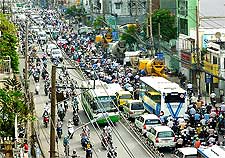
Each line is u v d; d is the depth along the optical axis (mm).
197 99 59531
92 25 124062
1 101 40875
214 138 45469
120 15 114000
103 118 53375
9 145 37906
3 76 53219
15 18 126875
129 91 62625
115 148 45812
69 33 119188
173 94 54281
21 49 84688
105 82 64750
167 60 81188
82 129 50625
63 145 46781
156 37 85812
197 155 39344
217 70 65125
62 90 60031
